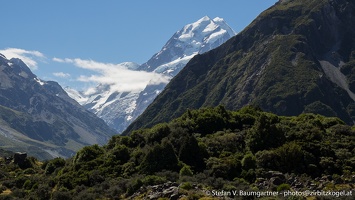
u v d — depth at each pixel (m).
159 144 101.19
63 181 97.75
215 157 96.88
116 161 102.56
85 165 102.56
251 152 98.00
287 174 84.81
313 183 79.12
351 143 99.56
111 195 83.12
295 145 92.38
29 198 92.88
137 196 77.06
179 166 93.50
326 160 91.06
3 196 94.56
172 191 72.12
